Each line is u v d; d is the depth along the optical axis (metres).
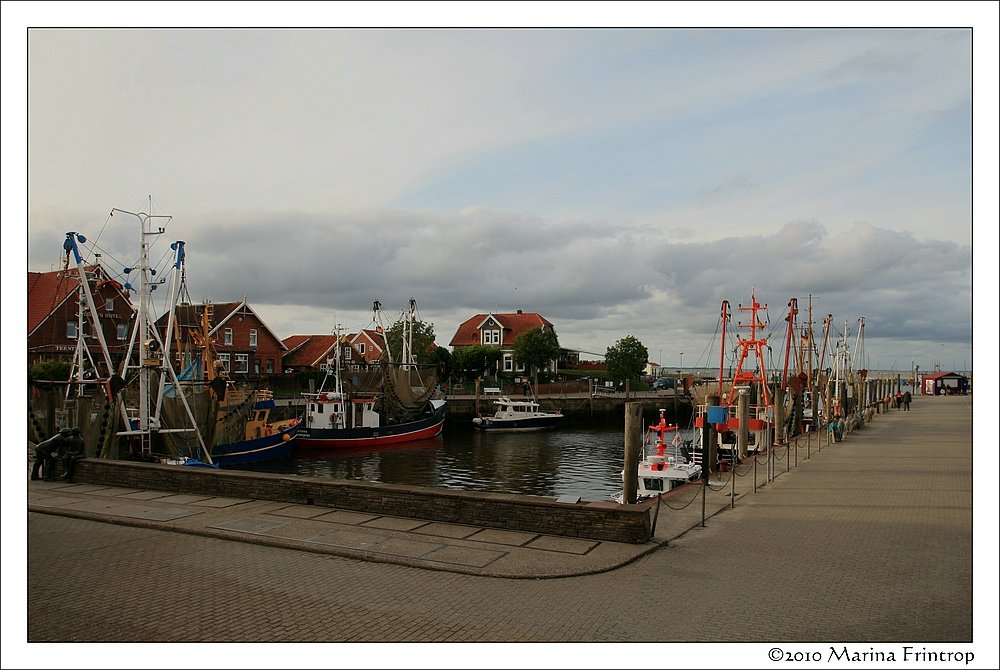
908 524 15.13
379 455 49.31
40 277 60.59
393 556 11.78
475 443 56.69
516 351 92.44
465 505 14.16
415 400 57.03
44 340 56.97
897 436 39.12
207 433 36.16
